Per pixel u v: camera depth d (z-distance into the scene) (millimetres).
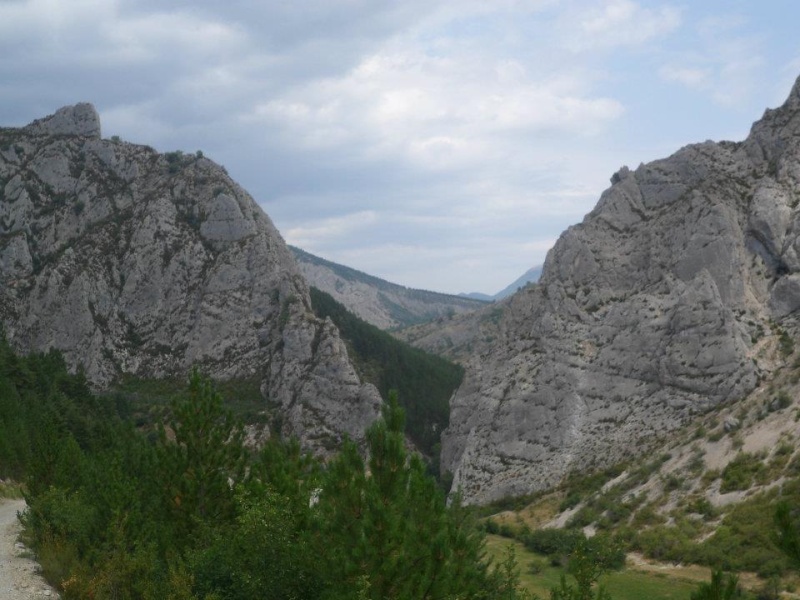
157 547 28203
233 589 22828
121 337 157250
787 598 50250
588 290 117625
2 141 185000
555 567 62250
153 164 186625
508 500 99562
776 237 104500
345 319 186250
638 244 117750
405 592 19891
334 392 143875
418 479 22469
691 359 98625
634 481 84875
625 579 58750
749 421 82938
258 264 166000
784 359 93375
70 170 179875
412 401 164000
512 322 127562
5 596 25797
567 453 101312
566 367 109438
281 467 27500
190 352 157500
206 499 30484
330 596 20469
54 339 153500
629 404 102000
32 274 162500
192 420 31453
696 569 60562
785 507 13805
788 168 110562
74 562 28219
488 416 113250
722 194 111938
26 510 39156
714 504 71688
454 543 21844
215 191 175625
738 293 102812
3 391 80812
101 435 83625
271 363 152500
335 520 21875
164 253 166250
